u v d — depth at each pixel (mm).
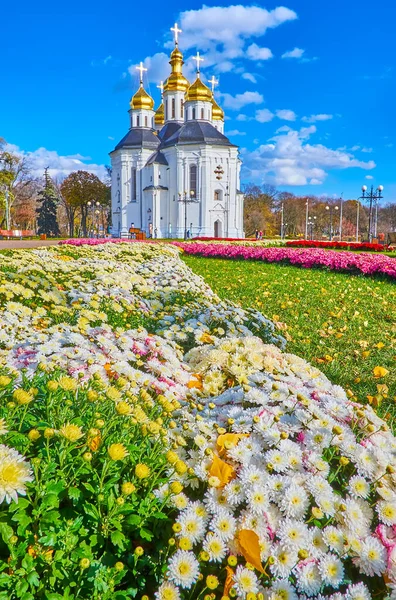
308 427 1945
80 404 1947
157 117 64688
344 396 2477
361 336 5379
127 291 4848
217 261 16016
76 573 1316
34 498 1438
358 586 1423
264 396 2143
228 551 1517
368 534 1581
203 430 1880
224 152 51250
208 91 52188
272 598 1374
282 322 5895
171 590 1326
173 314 4609
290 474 1700
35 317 3736
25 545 1294
